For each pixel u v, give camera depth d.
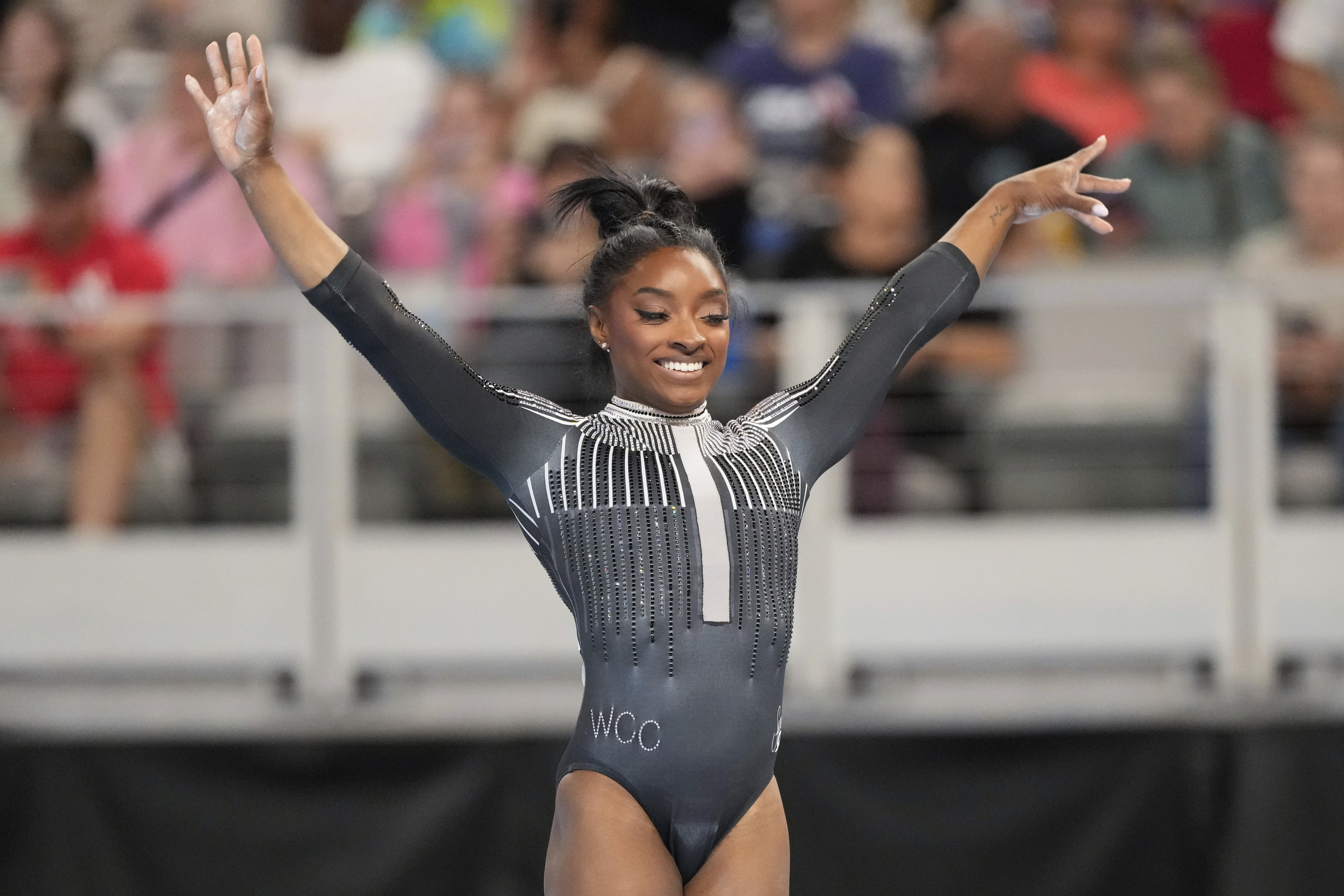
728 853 10.12
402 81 23.77
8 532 20.30
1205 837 18.11
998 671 19.67
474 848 18.05
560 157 21.58
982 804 18.17
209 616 19.09
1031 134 22.08
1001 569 19.23
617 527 10.22
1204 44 24.66
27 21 23.16
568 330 14.02
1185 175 22.47
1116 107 23.38
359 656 19.12
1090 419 20.64
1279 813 18.06
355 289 10.09
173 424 20.39
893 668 19.69
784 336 19.89
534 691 19.23
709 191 22.00
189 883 18.05
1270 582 18.95
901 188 20.88
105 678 19.59
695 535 10.23
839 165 21.59
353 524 19.97
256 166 10.04
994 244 11.52
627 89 23.06
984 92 21.86
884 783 18.16
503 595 19.17
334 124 23.58
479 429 10.43
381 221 22.72
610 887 9.70
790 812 18.11
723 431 10.78
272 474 20.58
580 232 13.23
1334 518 19.12
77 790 18.08
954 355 20.44
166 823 18.06
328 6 23.89
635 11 26.16
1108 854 18.16
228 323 21.84
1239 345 18.92
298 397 19.08
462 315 19.66
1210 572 19.09
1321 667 19.77
